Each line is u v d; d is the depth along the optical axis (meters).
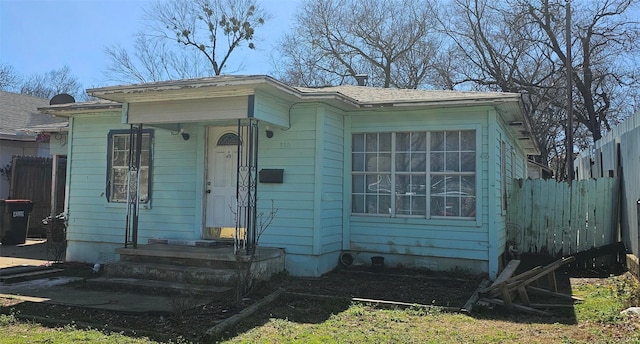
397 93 10.35
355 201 9.51
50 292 7.28
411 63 30.20
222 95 7.72
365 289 7.57
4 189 15.12
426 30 29.66
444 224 8.86
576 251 10.73
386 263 9.20
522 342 5.02
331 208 9.08
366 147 9.51
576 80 23.88
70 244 10.53
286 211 8.83
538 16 24.67
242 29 29.67
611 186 10.73
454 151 8.90
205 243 9.02
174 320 5.73
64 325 5.55
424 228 8.98
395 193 9.24
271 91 7.82
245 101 7.64
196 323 5.64
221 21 29.58
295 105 8.88
